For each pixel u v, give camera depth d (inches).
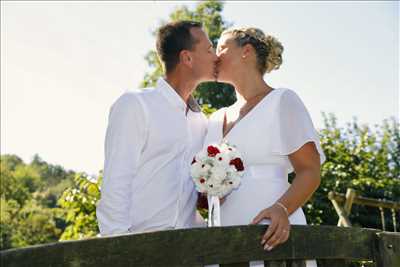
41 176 2220.7
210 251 87.2
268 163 116.5
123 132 113.3
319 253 96.1
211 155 112.2
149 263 82.5
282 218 95.8
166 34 125.4
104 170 113.2
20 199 1637.6
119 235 81.4
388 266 101.0
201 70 123.9
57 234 1273.4
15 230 1258.6
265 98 119.4
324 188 343.0
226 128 124.6
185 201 117.1
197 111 128.2
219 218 111.0
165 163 116.2
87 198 334.3
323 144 375.2
